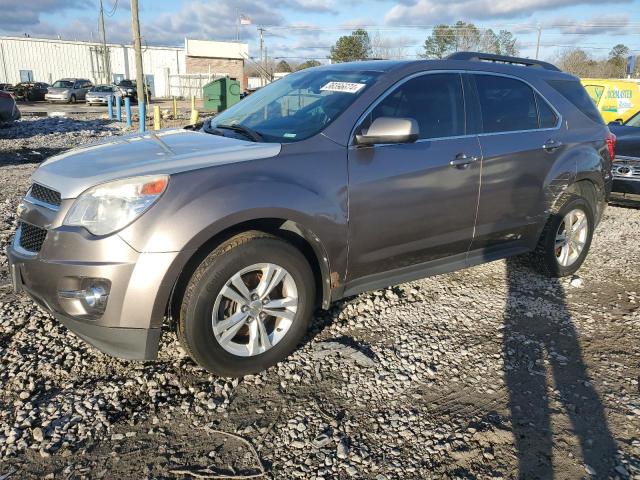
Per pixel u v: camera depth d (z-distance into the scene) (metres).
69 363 3.18
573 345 3.67
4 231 5.62
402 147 3.54
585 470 2.49
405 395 3.02
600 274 5.09
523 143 4.19
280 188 2.99
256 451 2.55
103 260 2.65
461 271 4.94
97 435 2.61
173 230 2.68
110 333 2.74
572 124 4.66
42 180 3.05
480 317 4.03
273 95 4.06
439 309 4.13
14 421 2.67
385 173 3.41
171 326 3.13
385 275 3.67
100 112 28.05
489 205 4.03
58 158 3.32
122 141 3.54
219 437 2.64
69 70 51.31
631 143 7.40
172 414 2.79
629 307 4.33
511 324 3.93
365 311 4.03
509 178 4.10
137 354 2.82
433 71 3.86
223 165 2.92
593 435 2.74
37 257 2.83
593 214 4.93
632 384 3.21
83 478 2.36
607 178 4.98
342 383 3.11
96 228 2.69
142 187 2.70
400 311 4.06
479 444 2.64
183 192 2.75
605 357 3.52
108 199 2.70
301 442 2.62
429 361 3.38
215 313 2.90
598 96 14.62
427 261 3.88
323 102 3.59
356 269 3.45
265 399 2.95
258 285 3.06
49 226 2.82
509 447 2.63
